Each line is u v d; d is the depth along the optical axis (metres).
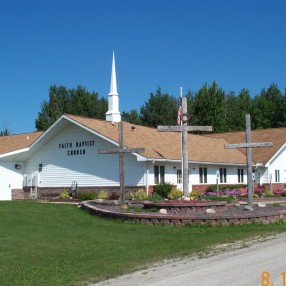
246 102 87.00
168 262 10.93
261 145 20.42
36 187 35.62
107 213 19.00
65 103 77.94
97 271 10.07
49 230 16.17
